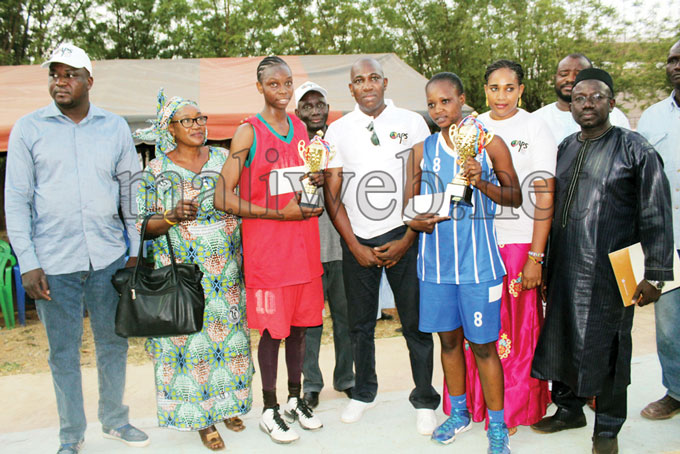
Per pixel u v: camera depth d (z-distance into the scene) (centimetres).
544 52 1764
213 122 704
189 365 300
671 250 273
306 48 2172
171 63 960
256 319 307
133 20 2123
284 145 304
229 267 309
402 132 326
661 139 343
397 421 345
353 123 326
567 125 374
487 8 1872
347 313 368
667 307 329
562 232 296
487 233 294
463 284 290
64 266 294
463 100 299
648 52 1672
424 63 2105
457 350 312
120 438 324
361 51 2098
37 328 632
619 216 283
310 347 373
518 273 316
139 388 436
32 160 289
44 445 323
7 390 438
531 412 321
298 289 317
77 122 299
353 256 330
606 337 283
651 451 299
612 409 284
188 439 329
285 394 410
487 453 297
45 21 2047
